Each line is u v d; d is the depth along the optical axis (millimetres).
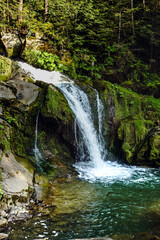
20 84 7094
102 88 9195
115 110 9023
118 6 13875
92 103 8641
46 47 10469
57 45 10836
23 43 9805
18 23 10047
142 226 3820
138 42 14367
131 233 3602
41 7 12039
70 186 5617
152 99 10188
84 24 12328
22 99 6645
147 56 14211
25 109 6422
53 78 9227
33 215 3994
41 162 6367
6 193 4086
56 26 11625
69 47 11047
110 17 13820
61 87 8117
